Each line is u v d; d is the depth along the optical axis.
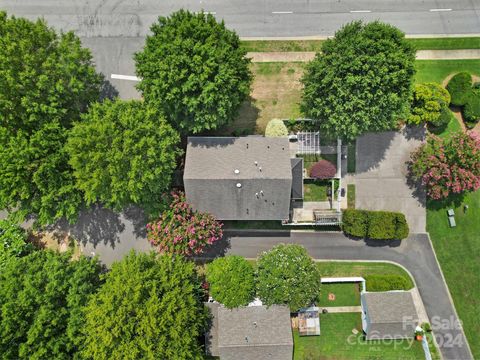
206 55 32.44
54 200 34.81
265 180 35.94
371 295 38.88
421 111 38.94
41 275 33.84
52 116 33.72
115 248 40.91
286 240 41.03
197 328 34.28
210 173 36.06
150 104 34.19
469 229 41.25
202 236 36.12
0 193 32.72
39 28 33.66
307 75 36.62
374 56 33.09
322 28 41.62
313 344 39.91
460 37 41.62
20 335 31.62
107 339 30.28
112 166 32.12
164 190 37.59
